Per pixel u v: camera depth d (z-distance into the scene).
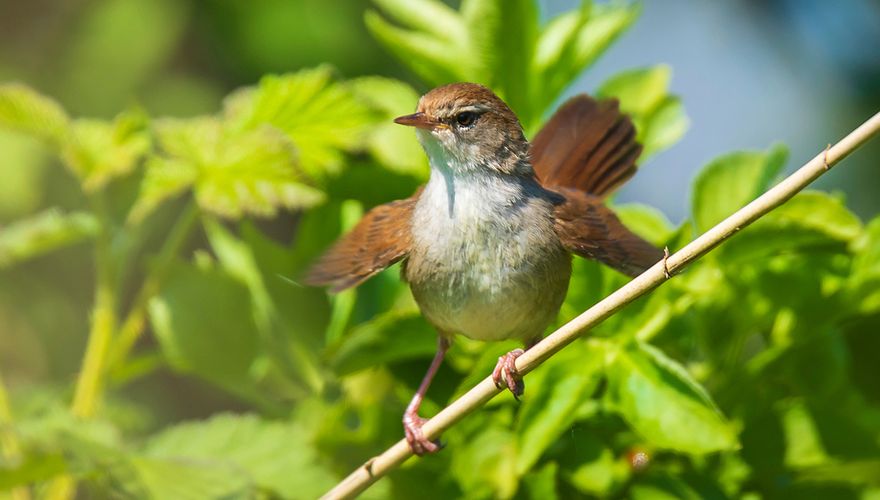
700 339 3.13
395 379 3.15
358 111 3.15
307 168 3.17
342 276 3.14
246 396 3.16
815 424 3.11
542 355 3.07
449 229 3.13
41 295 3.36
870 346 3.15
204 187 3.15
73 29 3.39
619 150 3.16
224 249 3.18
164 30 3.38
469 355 3.16
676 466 3.12
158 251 3.37
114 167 3.16
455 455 3.12
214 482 3.11
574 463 3.11
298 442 3.14
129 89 3.37
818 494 3.12
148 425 3.28
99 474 3.10
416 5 3.18
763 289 3.13
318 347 3.15
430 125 3.14
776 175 3.13
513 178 3.14
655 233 3.16
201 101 3.37
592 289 3.14
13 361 3.35
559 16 3.18
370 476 3.10
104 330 3.15
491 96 3.15
